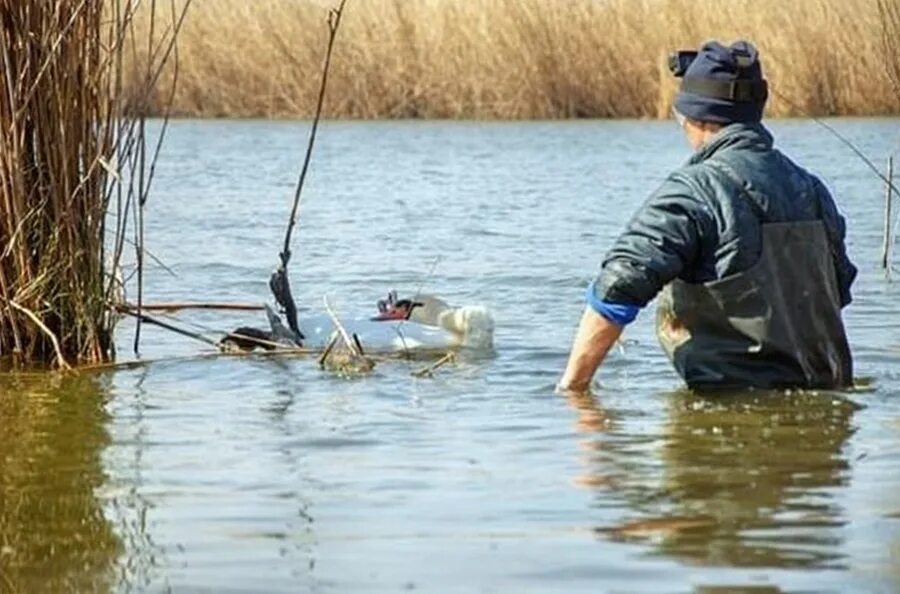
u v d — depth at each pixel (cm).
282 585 520
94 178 945
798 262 821
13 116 923
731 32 3284
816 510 599
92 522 595
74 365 933
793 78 3183
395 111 3469
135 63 973
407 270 1363
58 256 941
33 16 916
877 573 522
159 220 1767
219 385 874
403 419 775
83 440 735
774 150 834
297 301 1202
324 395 843
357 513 601
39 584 525
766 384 825
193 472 671
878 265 1370
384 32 3472
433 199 2033
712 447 707
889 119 3161
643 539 563
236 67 3466
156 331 1058
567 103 3466
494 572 528
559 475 657
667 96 3431
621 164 2561
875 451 697
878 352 953
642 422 761
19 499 629
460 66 3469
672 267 812
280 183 2264
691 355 830
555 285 1269
